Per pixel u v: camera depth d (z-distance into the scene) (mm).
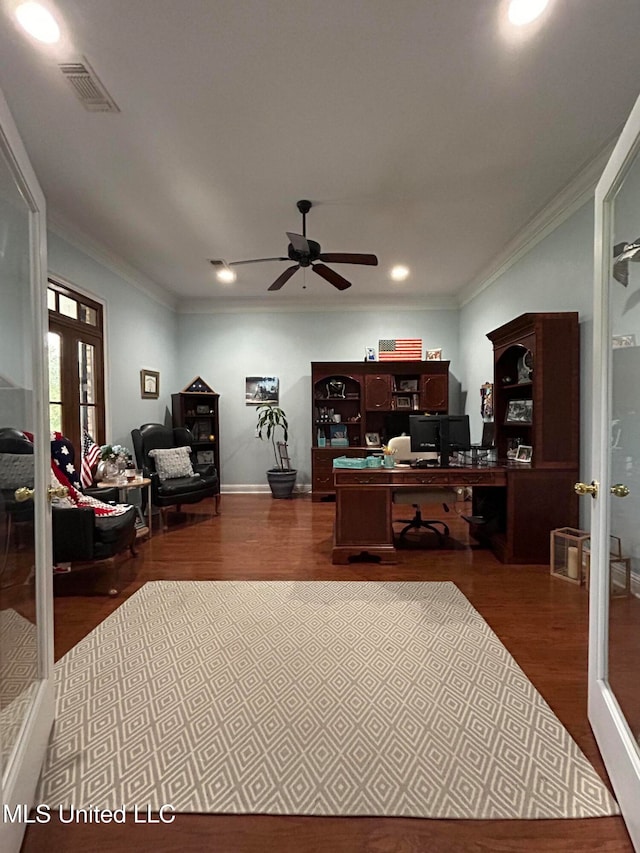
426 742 1558
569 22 1787
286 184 3074
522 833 1237
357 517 3420
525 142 2627
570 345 3277
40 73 2021
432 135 2547
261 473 6461
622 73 2076
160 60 1957
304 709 1732
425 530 4352
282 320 6391
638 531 1623
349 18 1765
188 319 6379
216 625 2416
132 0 1665
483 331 5250
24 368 1485
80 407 4031
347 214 3551
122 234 3934
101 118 2355
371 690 1849
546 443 3338
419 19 1773
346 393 6316
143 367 5246
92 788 1381
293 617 2506
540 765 1457
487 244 4227
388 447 3859
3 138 1256
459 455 4070
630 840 1213
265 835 1236
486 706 1747
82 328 4035
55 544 2793
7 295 1460
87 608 2637
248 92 2174
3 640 1319
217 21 1768
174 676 1954
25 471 1481
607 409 1572
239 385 6422
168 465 4805
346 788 1374
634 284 1604
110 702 1780
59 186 3072
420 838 1225
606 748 1427
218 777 1419
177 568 3322
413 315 6328
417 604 2672
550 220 3553
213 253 4398
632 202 1582
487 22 1787
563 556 3217
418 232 3928
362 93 2191
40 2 1665
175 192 3172
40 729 1438
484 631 2340
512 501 3361
